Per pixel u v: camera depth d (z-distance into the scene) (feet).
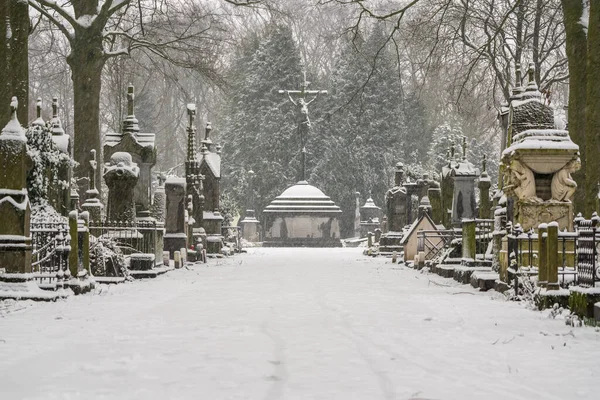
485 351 32.60
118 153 96.43
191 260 119.24
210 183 155.63
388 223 159.63
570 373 27.71
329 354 31.50
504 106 107.04
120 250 83.25
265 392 24.23
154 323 42.04
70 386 25.23
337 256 158.81
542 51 148.77
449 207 130.00
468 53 158.51
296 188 256.93
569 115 88.89
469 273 74.79
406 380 26.20
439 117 325.62
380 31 302.45
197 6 173.37
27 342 34.86
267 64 319.47
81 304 53.16
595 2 77.82
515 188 63.16
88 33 138.00
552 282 50.44
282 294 61.77
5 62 93.35
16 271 55.26
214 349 32.78
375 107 310.24
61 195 79.30
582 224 46.68
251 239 274.98
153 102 330.75
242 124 315.17
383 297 59.26
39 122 79.56
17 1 98.89
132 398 23.45
